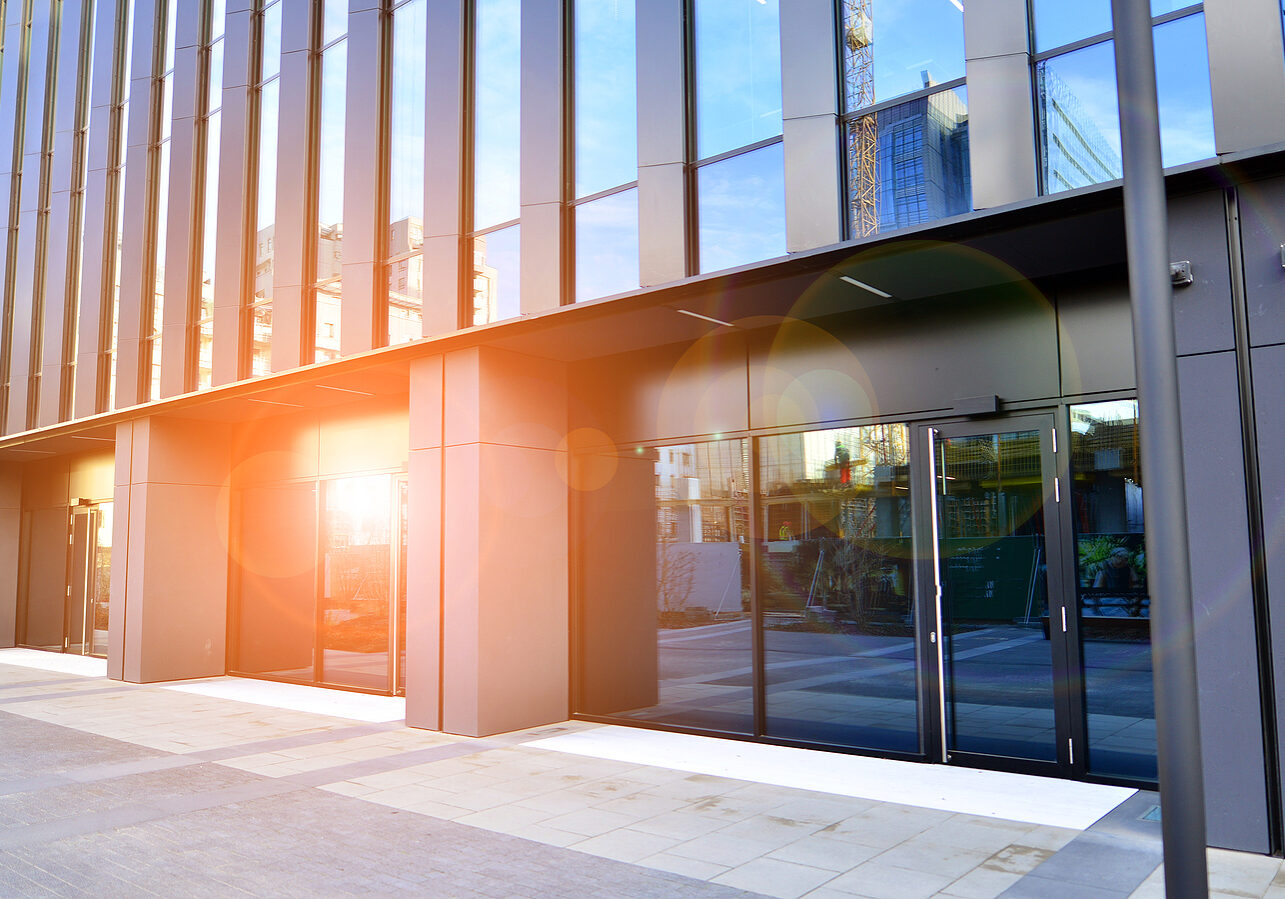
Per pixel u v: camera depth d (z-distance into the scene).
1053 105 7.05
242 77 13.76
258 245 13.36
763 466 9.52
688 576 10.02
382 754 8.96
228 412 14.48
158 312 15.20
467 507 10.12
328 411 13.93
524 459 10.55
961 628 8.12
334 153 12.36
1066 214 6.43
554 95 9.88
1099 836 6.00
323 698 12.80
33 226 18.56
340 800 7.25
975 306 8.21
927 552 8.34
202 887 5.38
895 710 8.48
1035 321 7.89
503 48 10.63
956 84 7.48
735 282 8.02
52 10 19.08
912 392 8.52
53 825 6.67
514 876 5.46
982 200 7.14
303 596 14.17
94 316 16.38
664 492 10.29
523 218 9.96
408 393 12.71
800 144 8.06
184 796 7.43
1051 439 7.74
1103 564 7.42
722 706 9.66
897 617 8.53
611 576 10.70
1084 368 7.61
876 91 7.91
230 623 15.48
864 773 7.90
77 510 19.11
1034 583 7.75
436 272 10.71
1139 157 3.56
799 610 9.16
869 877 5.32
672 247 8.88
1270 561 5.76
